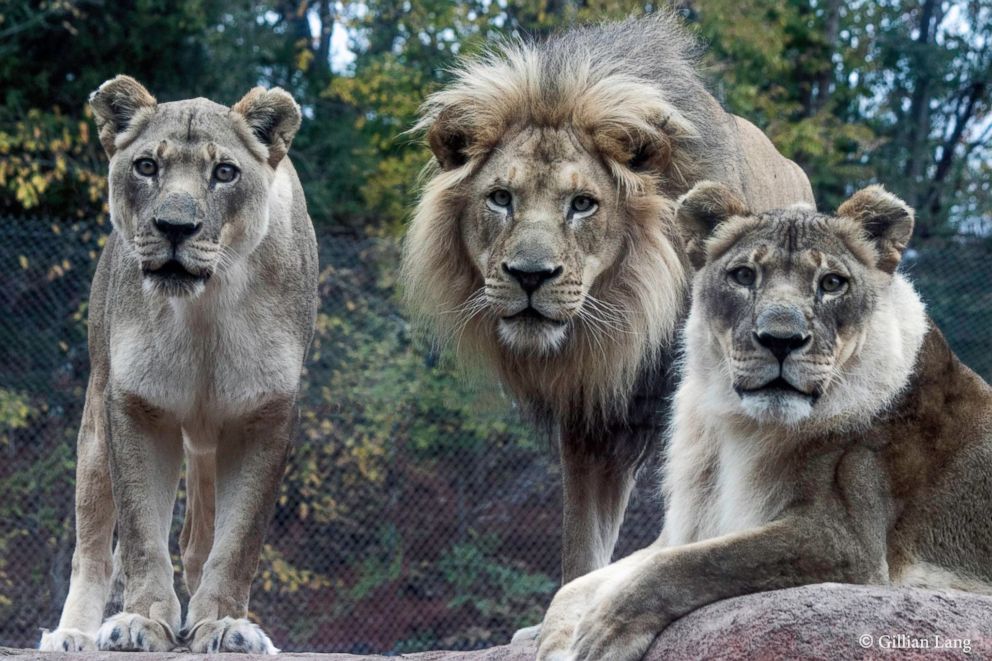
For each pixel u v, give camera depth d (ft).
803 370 20.29
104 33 80.59
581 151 27.86
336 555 56.59
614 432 29.37
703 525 23.08
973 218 94.99
